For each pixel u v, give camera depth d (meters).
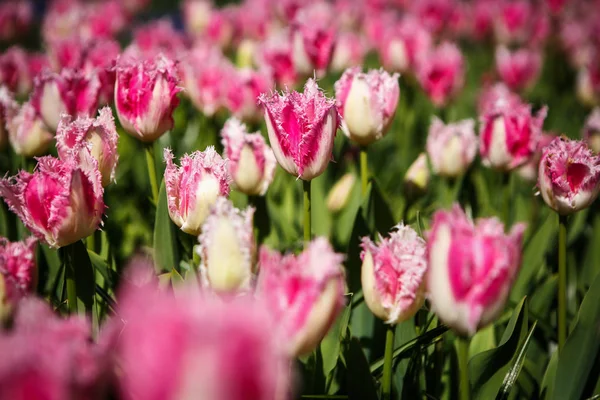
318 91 0.72
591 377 0.79
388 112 0.84
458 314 0.60
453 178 1.07
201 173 0.71
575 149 0.77
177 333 0.42
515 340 0.73
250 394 0.43
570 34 2.27
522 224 0.60
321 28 1.17
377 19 2.00
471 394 0.73
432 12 2.17
